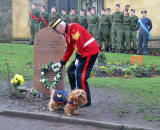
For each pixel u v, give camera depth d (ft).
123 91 24.34
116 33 52.37
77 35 18.39
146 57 45.55
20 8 69.51
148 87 25.80
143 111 18.54
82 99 16.99
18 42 69.82
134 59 38.29
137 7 58.23
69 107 17.21
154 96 22.50
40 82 22.56
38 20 61.00
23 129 15.51
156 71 34.78
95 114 17.83
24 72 32.17
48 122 16.75
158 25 55.72
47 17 60.75
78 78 19.36
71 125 16.24
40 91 22.61
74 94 16.98
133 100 21.42
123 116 17.51
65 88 25.48
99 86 26.45
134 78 31.07
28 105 19.48
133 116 17.51
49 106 18.31
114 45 52.75
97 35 54.65
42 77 22.18
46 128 15.67
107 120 16.63
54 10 59.52
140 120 16.69
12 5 69.97
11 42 70.44
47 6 71.05
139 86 26.32
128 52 53.26
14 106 18.99
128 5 59.06
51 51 22.34
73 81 20.12
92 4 65.46
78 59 19.22
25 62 38.42
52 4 70.79
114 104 20.29
